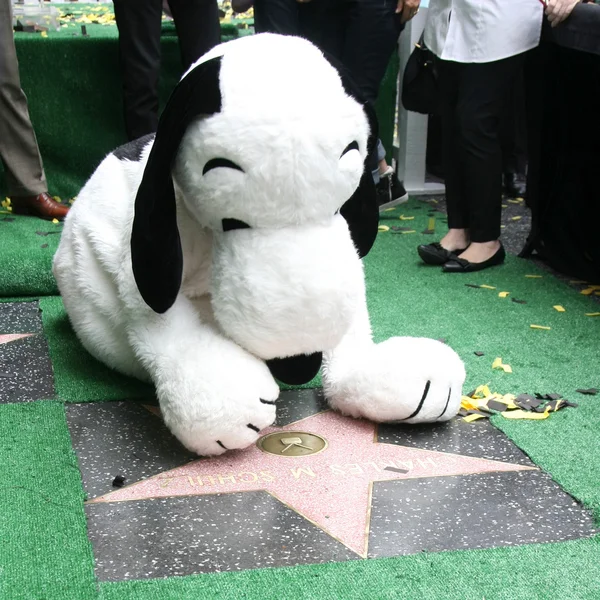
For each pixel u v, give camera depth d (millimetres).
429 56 3723
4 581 1592
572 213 3650
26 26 4680
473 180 3678
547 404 2434
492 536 1807
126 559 1688
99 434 2219
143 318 2098
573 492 1975
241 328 1868
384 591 1599
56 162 4547
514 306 3299
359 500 1933
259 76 1735
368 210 2170
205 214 1887
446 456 2148
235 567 1672
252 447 2164
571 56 3352
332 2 3920
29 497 1882
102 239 2279
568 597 1597
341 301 1814
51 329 2967
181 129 1782
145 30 3936
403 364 2178
